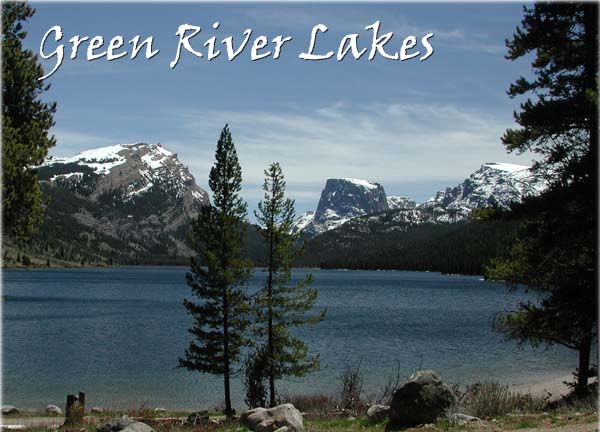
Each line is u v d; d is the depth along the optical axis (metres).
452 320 85.81
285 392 35.84
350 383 24.72
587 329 20.55
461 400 17.47
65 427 21.41
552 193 20.25
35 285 183.38
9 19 20.75
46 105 21.53
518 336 22.69
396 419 14.93
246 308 34.53
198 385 39.78
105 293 148.12
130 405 33.25
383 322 81.88
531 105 21.02
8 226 19.88
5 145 18.94
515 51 22.47
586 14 20.92
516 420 14.13
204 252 35.12
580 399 18.31
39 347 56.47
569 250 21.00
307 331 70.25
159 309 102.75
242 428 16.16
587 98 19.31
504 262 23.08
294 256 35.34
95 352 53.72
